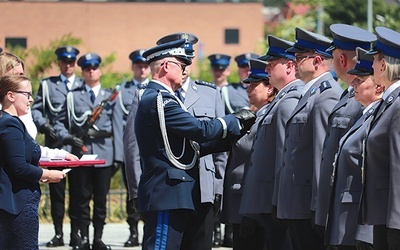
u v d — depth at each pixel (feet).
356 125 36.37
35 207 38.37
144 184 38.50
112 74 96.32
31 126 44.57
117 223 73.00
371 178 33.60
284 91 42.96
